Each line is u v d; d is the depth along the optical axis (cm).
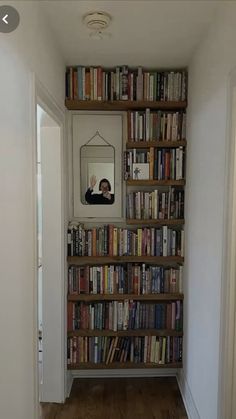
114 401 262
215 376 183
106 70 273
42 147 248
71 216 287
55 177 250
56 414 246
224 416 167
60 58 239
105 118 283
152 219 274
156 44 226
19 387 140
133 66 267
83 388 280
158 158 272
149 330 278
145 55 245
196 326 229
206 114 206
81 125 282
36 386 161
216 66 184
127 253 277
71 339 277
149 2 175
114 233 276
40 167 253
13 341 132
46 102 193
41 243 255
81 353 279
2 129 118
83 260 274
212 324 190
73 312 278
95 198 287
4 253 121
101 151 284
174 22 195
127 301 278
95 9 181
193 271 240
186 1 173
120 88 266
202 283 214
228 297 164
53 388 259
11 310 129
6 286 124
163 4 176
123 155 283
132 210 276
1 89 118
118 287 277
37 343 162
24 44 146
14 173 131
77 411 250
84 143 283
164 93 267
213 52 190
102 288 277
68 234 274
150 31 207
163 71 274
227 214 163
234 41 153
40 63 177
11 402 130
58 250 254
